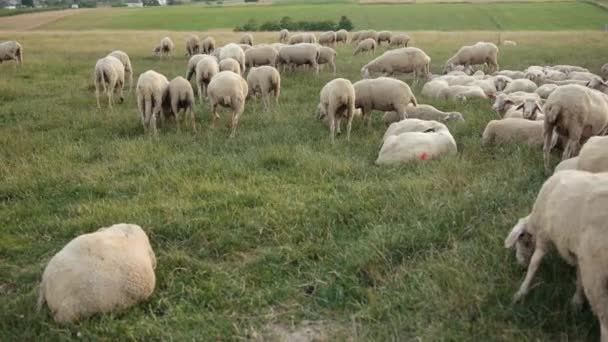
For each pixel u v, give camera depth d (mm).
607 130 9594
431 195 7973
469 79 17375
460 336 5020
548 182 5496
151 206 8047
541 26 56562
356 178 9211
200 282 6246
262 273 6449
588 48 30297
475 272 5902
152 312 5695
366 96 12344
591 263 4535
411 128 10930
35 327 5422
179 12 82562
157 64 25484
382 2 89500
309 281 6234
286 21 59312
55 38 42125
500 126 10477
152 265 6391
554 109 8883
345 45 36250
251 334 5355
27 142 11570
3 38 42031
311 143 11219
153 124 12188
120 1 145500
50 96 17688
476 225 7035
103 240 5816
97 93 15336
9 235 7504
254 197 8250
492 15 66625
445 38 40344
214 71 15492
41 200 8750
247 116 13680
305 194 8359
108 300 5570
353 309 5695
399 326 5254
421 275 5941
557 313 5164
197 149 10891
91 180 9336
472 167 9102
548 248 5469
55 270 5520
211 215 7762
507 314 5250
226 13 77688
